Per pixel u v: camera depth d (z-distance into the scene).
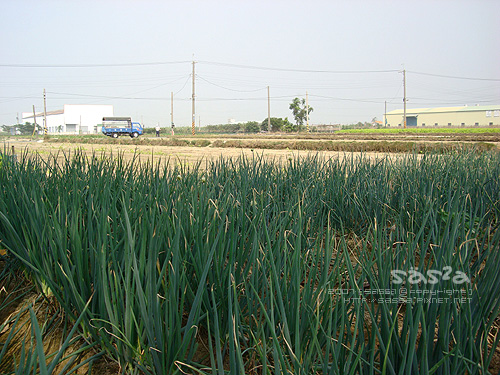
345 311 2.02
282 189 4.54
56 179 3.72
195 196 2.83
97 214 2.63
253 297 2.23
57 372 2.29
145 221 2.34
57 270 2.52
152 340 1.95
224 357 2.29
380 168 5.21
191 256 2.31
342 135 44.81
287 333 1.70
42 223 2.79
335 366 1.58
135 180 3.81
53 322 2.74
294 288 1.94
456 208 1.98
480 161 6.24
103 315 2.25
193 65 52.84
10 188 3.52
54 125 93.81
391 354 1.73
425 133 47.69
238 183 4.10
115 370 2.25
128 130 49.75
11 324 2.82
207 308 2.27
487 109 81.25
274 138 39.78
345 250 1.88
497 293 1.86
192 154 17.67
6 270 3.52
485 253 2.49
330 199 4.32
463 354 1.74
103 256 2.07
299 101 79.81
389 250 2.00
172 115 68.38
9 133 83.56
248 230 2.62
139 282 1.89
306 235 2.97
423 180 4.50
